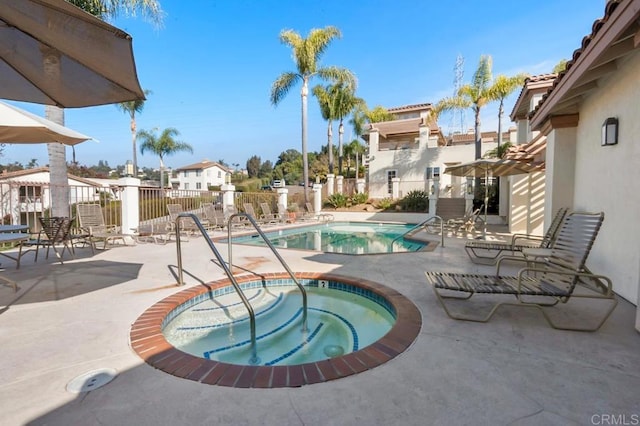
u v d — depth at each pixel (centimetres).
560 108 597
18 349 277
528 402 205
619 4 281
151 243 875
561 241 429
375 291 448
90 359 261
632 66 398
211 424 187
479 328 318
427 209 1830
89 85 339
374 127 2489
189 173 6041
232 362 316
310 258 675
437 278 377
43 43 276
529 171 958
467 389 219
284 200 1764
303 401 207
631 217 395
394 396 212
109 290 445
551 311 365
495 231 1183
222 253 730
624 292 407
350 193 2225
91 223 794
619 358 260
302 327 397
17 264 575
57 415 195
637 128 384
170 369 244
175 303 396
